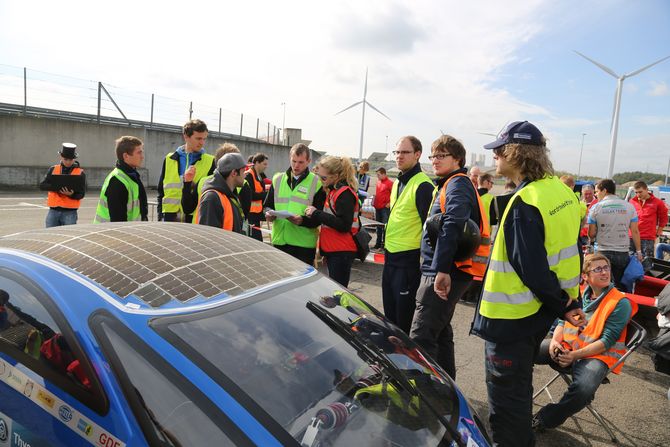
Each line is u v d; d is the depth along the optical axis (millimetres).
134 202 4285
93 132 19422
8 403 1630
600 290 3178
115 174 4082
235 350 1525
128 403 1337
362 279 6965
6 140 17016
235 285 1839
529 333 2324
